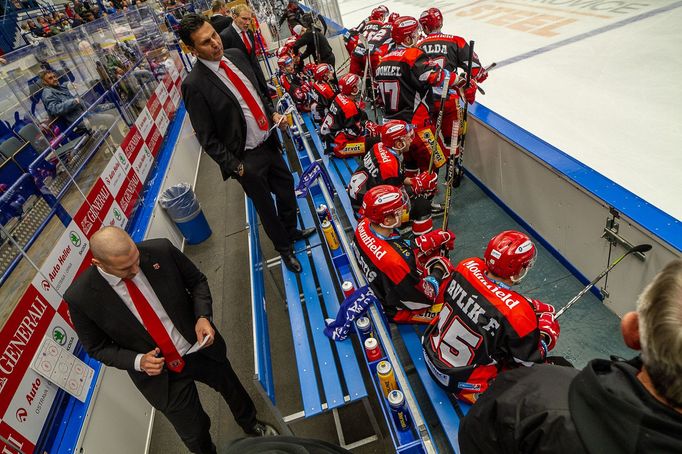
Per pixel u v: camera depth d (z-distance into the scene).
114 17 5.11
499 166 3.07
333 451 0.84
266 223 2.70
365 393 1.97
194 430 2.04
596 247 2.24
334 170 3.88
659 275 0.61
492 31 5.94
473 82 3.22
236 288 3.69
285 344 3.03
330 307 2.52
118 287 1.70
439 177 3.92
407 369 2.38
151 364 1.73
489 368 1.65
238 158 2.49
